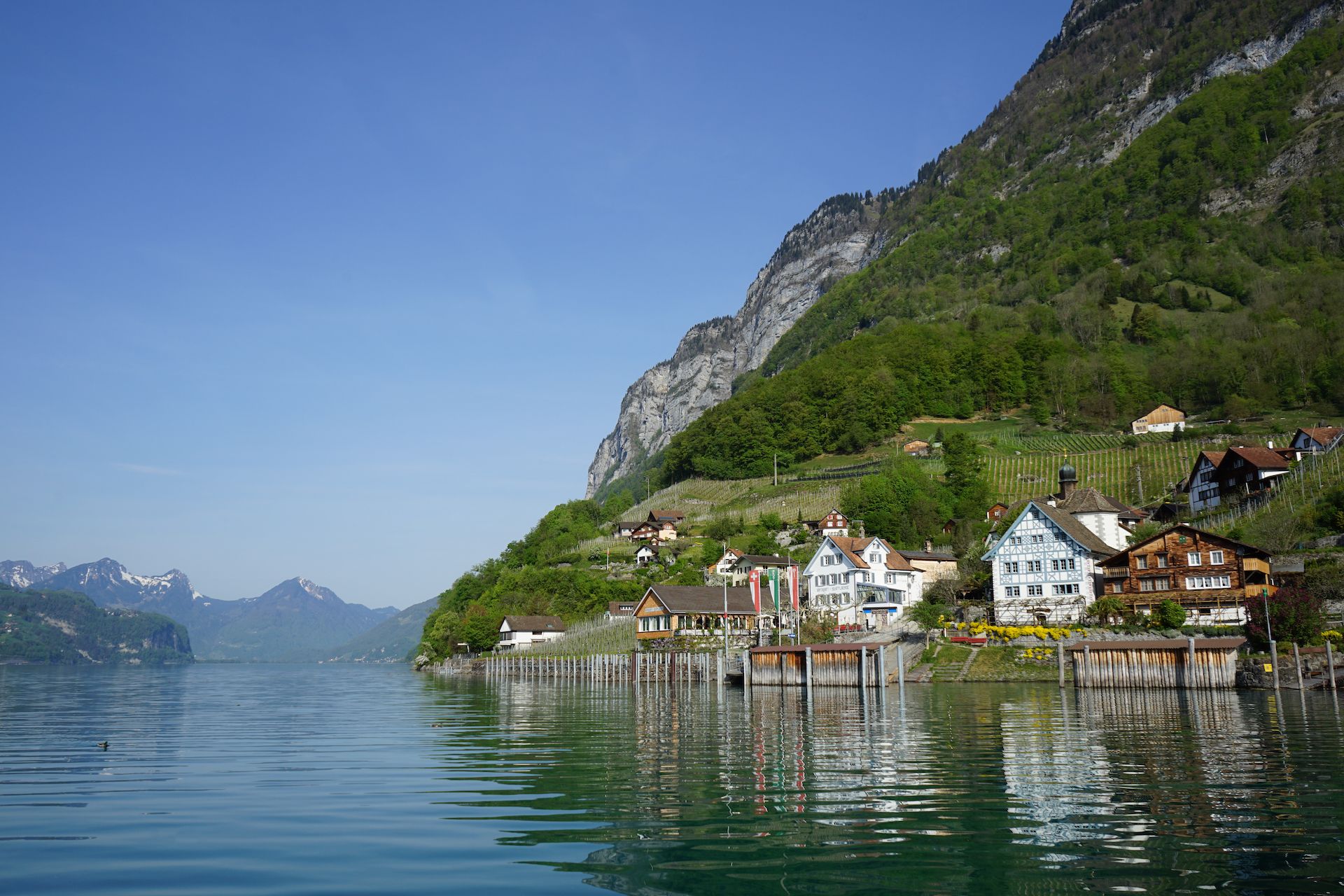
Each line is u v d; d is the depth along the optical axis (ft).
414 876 61.05
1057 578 350.02
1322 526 328.29
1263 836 69.36
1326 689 209.46
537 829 75.15
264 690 374.63
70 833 75.10
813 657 268.82
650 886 58.49
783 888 57.88
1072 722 154.40
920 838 70.28
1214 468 454.81
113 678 609.42
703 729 157.58
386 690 361.30
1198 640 219.61
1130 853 64.95
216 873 62.18
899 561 449.06
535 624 512.22
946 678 274.57
